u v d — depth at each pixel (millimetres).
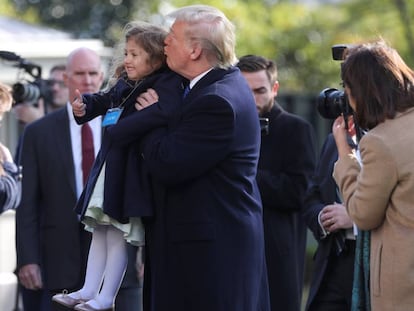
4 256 15148
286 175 11266
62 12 38438
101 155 8680
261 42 34812
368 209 8188
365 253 8461
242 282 8523
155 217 8500
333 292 10109
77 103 8734
